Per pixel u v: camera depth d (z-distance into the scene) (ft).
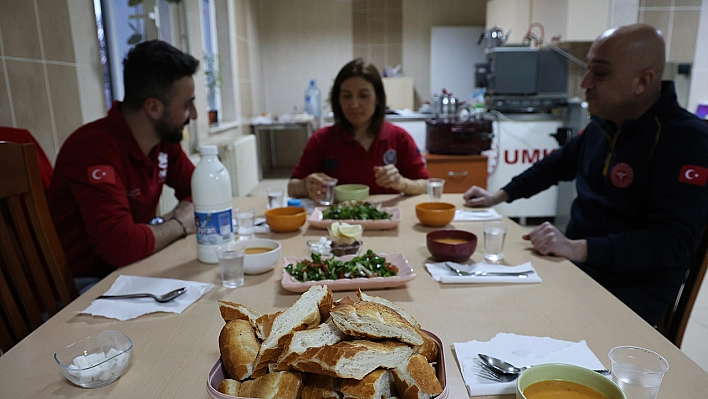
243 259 3.86
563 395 2.09
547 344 2.80
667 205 4.60
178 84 5.10
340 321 2.08
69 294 4.26
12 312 3.66
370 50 21.12
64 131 7.11
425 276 3.96
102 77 8.33
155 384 2.51
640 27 4.94
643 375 2.26
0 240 3.70
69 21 7.29
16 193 3.89
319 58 21.20
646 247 4.43
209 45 16.08
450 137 12.40
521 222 14.08
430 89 21.34
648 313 4.76
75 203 4.88
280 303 3.45
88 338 2.75
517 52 12.41
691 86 12.14
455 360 2.71
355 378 1.94
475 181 12.67
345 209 5.53
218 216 4.23
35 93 6.43
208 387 2.07
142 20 10.14
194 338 2.98
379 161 7.66
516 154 12.90
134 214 5.42
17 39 6.10
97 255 4.47
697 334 7.48
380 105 7.47
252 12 19.36
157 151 5.70
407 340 2.11
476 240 4.28
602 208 5.48
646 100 5.07
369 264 3.82
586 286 3.73
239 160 14.80
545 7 13.07
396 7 20.74
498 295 3.57
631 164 5.10
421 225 5.47
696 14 11.63
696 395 2.36
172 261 4.38
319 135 7.82
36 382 2.54
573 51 12.67
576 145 6.38
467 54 20.63
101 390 2.46
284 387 2.00
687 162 4.59
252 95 19.31
